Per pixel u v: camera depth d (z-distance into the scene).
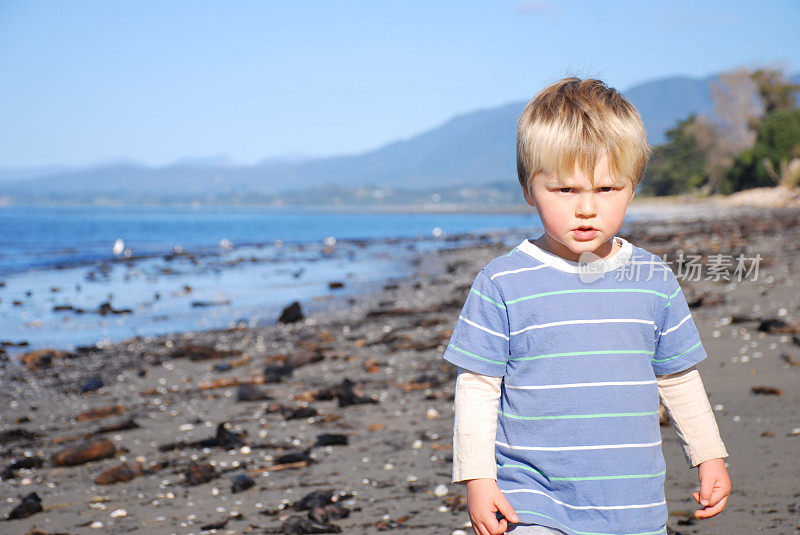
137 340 10.30
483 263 19.67
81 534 3.56
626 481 1.76
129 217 122.69
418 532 3.36
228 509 3.82
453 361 1.92
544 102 1.78
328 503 3.79
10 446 5.31
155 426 5.74
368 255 26.78
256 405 6.27
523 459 1.83
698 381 1.94
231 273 20.88
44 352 9.04
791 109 85.44
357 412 5.80
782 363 6.21
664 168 114.69
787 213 45.09
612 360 1.79
